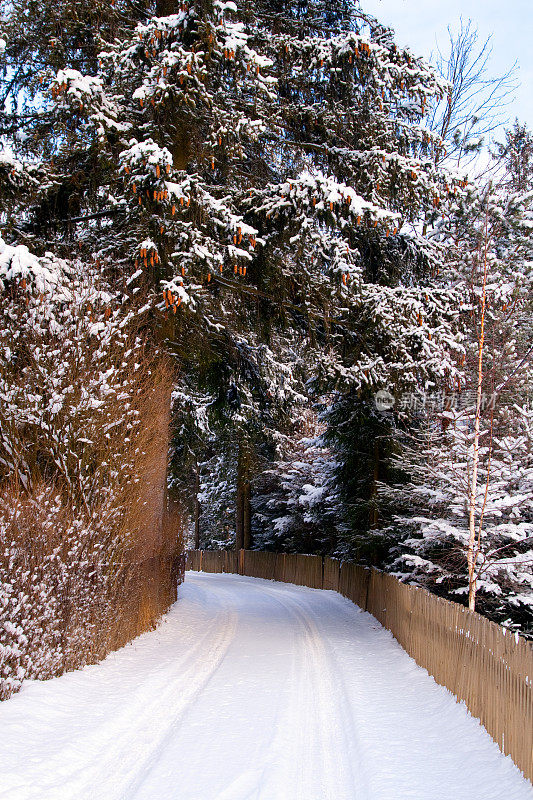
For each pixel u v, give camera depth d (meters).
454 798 4.59
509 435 10.66
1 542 6.35
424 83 13.20
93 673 8.17
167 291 10.41
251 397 18.83
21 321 9.30
